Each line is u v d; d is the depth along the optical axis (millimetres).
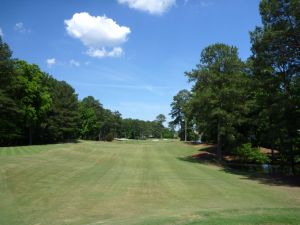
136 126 152750
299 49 27000
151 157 42500
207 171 31891
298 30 25766
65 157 34594
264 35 27094
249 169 36875
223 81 39750
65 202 16141
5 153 32469
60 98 69938
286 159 34031
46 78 62094
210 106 39719
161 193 19266
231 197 18531
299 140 30109
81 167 28641
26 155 32125
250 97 39812
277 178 28344
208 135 55781
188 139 97250
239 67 39688
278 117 28359
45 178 21719
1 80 50500
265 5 27766
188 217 12023
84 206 15523
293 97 27250
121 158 39094
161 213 14242
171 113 102250
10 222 12562
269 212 12820
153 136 162500
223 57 40125
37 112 58469
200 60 41250
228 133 42219
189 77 41188
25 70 56312
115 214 14234
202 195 18969
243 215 12078
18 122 57594
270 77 28781
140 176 25750
